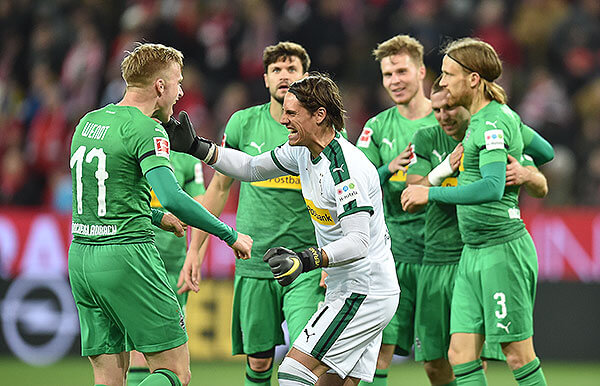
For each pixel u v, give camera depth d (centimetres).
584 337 3092
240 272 1970
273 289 1947
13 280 3139
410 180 1944
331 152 1490
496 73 1769
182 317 1595
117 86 4209
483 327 1775
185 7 4438
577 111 4284
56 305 3130
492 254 1756
